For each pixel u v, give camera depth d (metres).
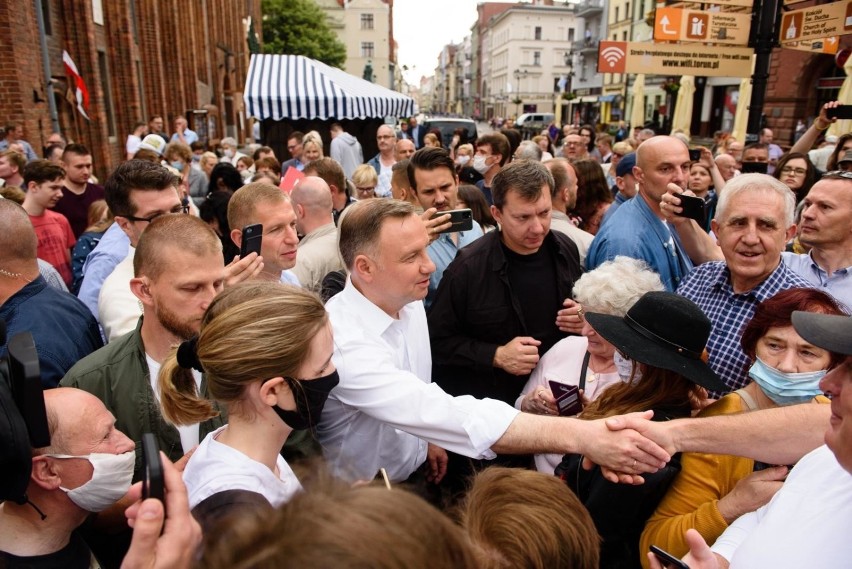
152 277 1.83
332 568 0.58
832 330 0.96
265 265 2.93
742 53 6.51
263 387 1.29
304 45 53.97
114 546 1.75
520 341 2.55
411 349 2.23
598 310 2.13
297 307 1.34
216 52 28.09
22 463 1.17
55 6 10.97
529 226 2.65
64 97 10.55
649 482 1.58
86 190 5.50
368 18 73.94
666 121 22.12
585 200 4.70
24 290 2.22
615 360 1.94
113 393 1.87
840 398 1.00
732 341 2.30
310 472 0.89
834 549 1.13
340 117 11.56
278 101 11.06
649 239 3.04
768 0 5.86
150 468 0.96
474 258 2.79
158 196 2.71
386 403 1.79
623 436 1.50
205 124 20.64
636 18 34.81
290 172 5.32
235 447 1.36
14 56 8.12
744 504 1.44
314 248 3.52
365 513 0.65
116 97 14.16
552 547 1.09
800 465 1.30
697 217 2.76
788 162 4.75
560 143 21.20
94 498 1.42
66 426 1.38
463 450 1.72
